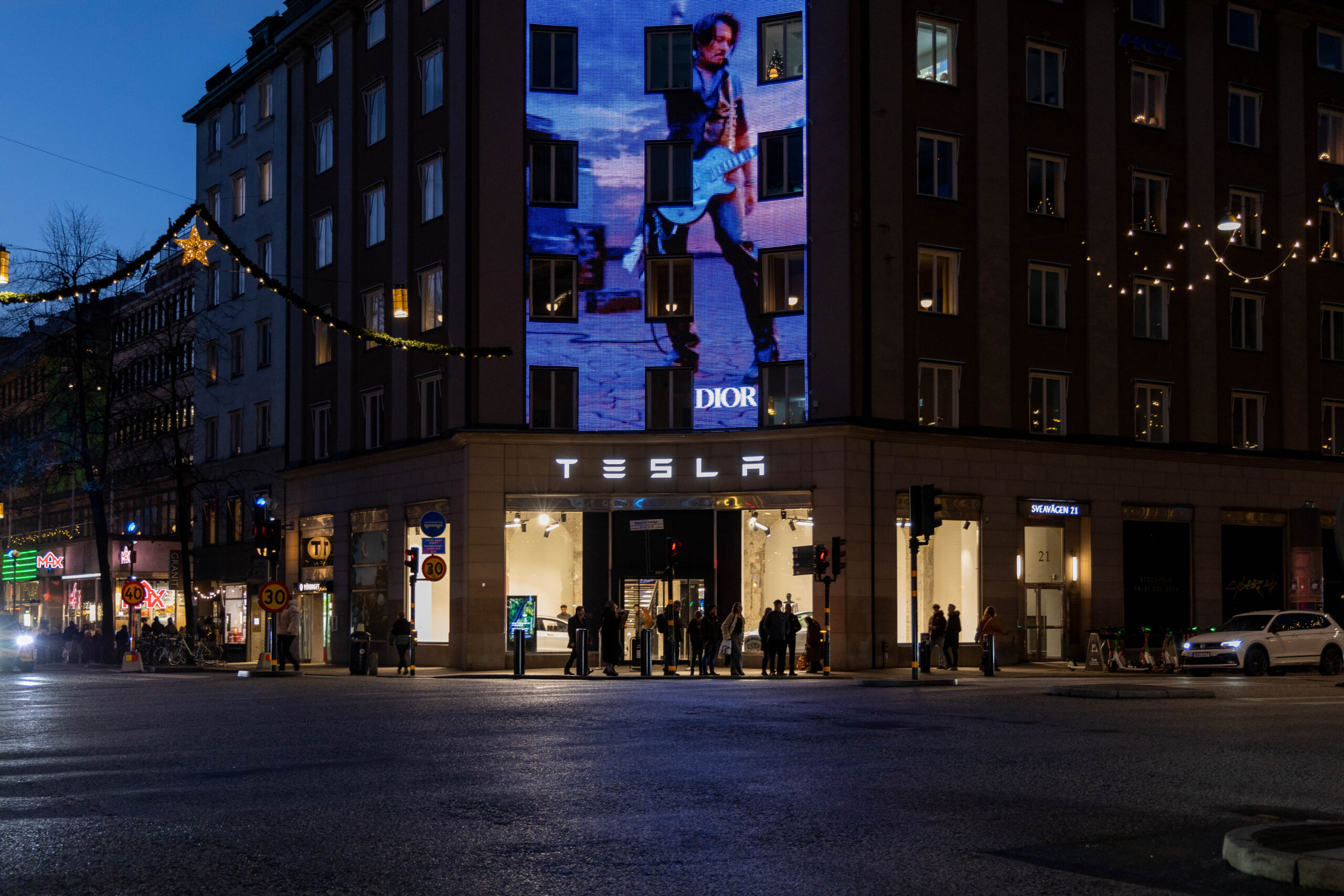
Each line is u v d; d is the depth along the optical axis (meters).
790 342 38.19
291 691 26.31
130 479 62.06
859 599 36.75
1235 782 11.80
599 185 39.72
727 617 37.84
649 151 39.75
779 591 37.72
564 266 39.62
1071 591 40.62
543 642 38.62
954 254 39.16
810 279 37.88
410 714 19.19
